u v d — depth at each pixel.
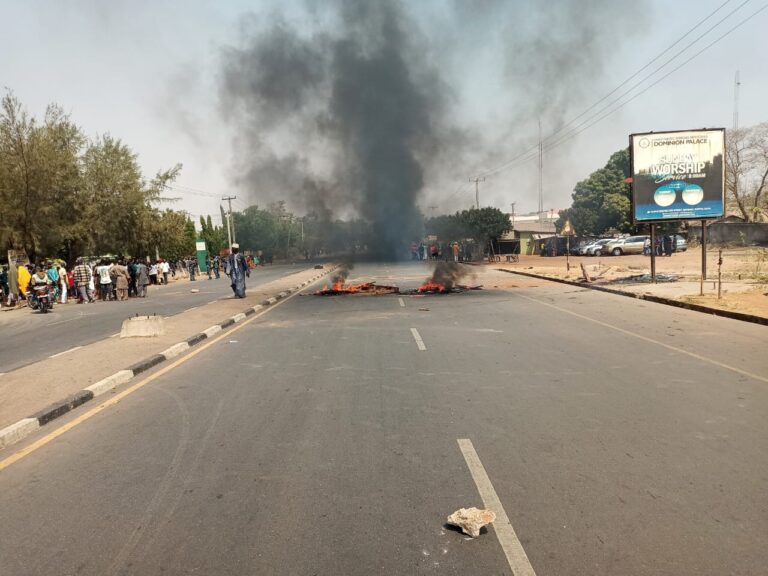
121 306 20.84
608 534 3.25
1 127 25.58
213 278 43.94
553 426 5.21
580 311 14.00
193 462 4.56
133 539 3.34
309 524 3.46
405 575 2.89
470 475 4.14
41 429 5.62
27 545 3.31
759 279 18.48
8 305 22.78
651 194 19.19
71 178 29.47
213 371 8.11
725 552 3.03
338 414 5.75
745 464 4.21
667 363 7.86
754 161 48.69
